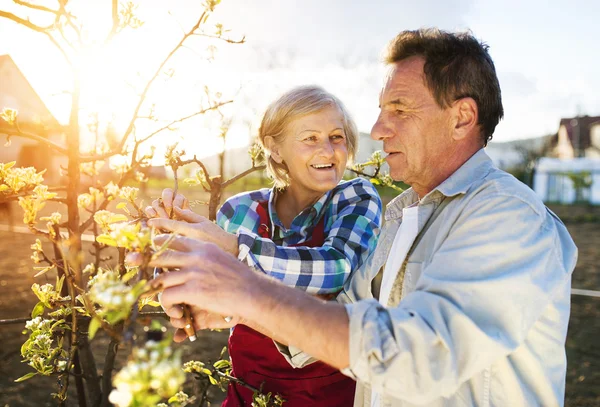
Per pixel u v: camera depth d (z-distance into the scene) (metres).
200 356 4.45
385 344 1.08
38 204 1.71
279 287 1.16
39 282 6.73
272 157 2.03
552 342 1.31
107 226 1.67
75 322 1.72
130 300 0.89
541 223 1.24
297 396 1.86
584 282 8.38
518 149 27.75
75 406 3.44
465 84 1.40
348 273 1.76
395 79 1.46
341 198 1.98
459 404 1.27
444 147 1.45
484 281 1.15
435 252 1.34
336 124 1.92
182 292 1.13
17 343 4.47
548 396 1.30
